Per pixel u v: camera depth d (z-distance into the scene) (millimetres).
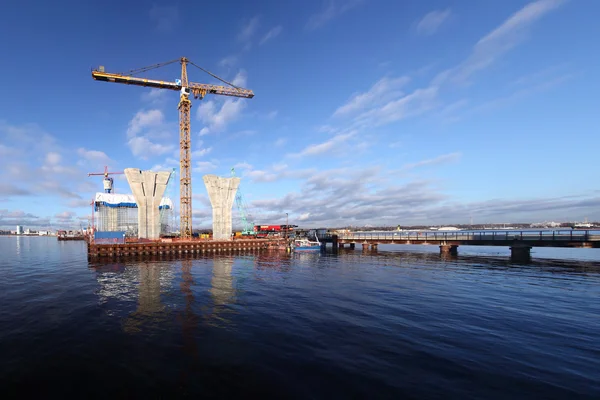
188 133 87438
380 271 40531
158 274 37906
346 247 92875
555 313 20156
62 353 13836
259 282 32125
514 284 30594
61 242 160500
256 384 11055
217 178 82125
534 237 55562
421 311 20656
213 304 22672
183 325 17750
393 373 11867
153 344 14859
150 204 75625
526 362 12859
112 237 63688
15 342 15180
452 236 67125
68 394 10477
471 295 25594
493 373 11883
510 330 16844
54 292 27125
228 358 13242
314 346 14562
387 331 16672
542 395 10352
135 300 23969
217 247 73500
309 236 96000
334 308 21484
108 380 11391
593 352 13922
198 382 11211
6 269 43875
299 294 26109
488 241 59750
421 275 36812
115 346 14633
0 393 10539
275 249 79688
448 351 13977
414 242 70562
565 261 51656
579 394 10391
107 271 40812
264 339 15484
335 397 10227
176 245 67312
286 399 10117
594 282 31672
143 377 11602
